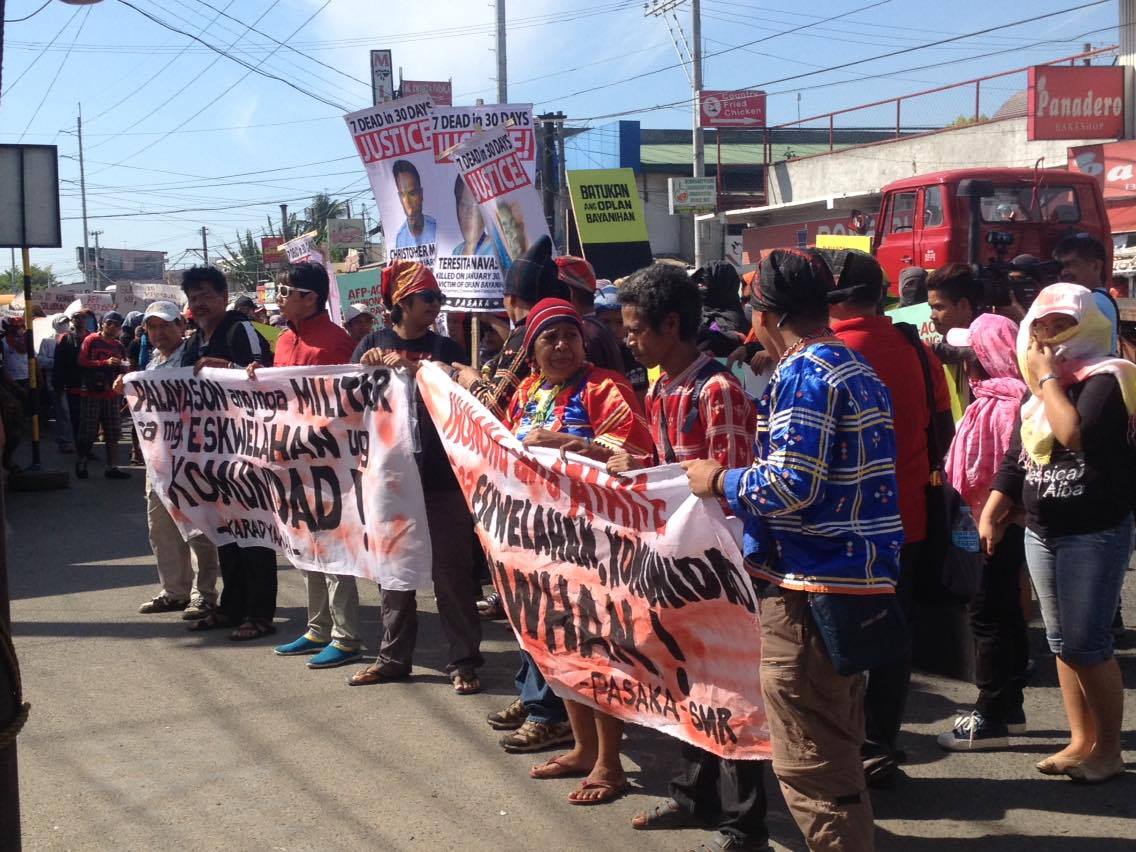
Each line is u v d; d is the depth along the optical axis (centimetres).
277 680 559
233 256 6309
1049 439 395
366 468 543
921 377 425
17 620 684
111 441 1333
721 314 578
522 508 413
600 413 417
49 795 431
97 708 525
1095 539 395
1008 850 374
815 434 286
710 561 341
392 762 457
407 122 699
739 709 344
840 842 301
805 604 296
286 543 589
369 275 1137
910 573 430
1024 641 452
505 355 479
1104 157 1792
